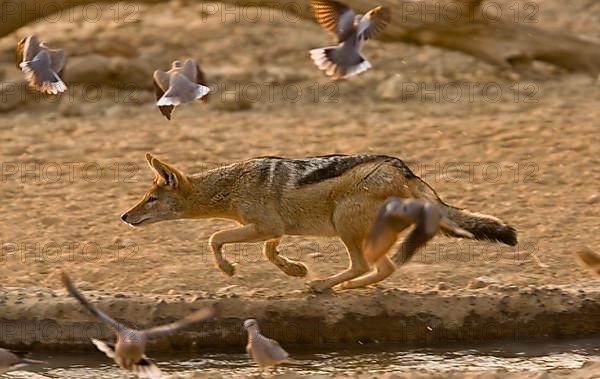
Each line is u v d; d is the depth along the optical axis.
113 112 43.19
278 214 26.00
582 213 32.56
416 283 27.50
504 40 46.00
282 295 25.86
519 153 37.88
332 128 41.22
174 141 39.72
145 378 23.28
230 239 26.05
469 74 47.31
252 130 41.09
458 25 45.19
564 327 25.95
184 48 48.88
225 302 25.41
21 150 38.47
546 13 55.91
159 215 26.69
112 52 46.44
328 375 22.80
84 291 26.30
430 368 24.09
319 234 26.19
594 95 44.97
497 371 23.12
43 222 31.91
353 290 26.12
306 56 48.91
